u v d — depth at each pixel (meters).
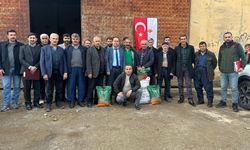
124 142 5.46
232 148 5.27
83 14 9.98
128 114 7.18
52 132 5.96
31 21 10.35
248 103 7.77
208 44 11.05
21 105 7.92
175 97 9.25
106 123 6.48
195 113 7.41
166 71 8.62
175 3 10.59
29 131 6.02
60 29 10.60
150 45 8.51
